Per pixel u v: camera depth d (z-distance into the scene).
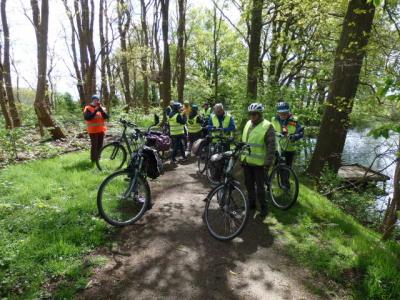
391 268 4.17
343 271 4.26
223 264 4.33
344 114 8.65
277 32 16.44
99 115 8.70
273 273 4.18
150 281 3.92
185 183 7.87
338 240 5.06
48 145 10.80
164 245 4.76
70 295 3.57
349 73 8.31
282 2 13.31
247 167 5.59
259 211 5.98
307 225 5.47
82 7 17.59
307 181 9.17
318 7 12.51
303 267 4.34
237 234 4.77
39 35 12.41
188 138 11.25
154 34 25.08
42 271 3.92
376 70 8.55
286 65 17.70
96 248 4.56
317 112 11.41
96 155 8.79
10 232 4.79
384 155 7.70
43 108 12.66
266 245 4.85
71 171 7.97
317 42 15.24
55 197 6.12
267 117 11.34
